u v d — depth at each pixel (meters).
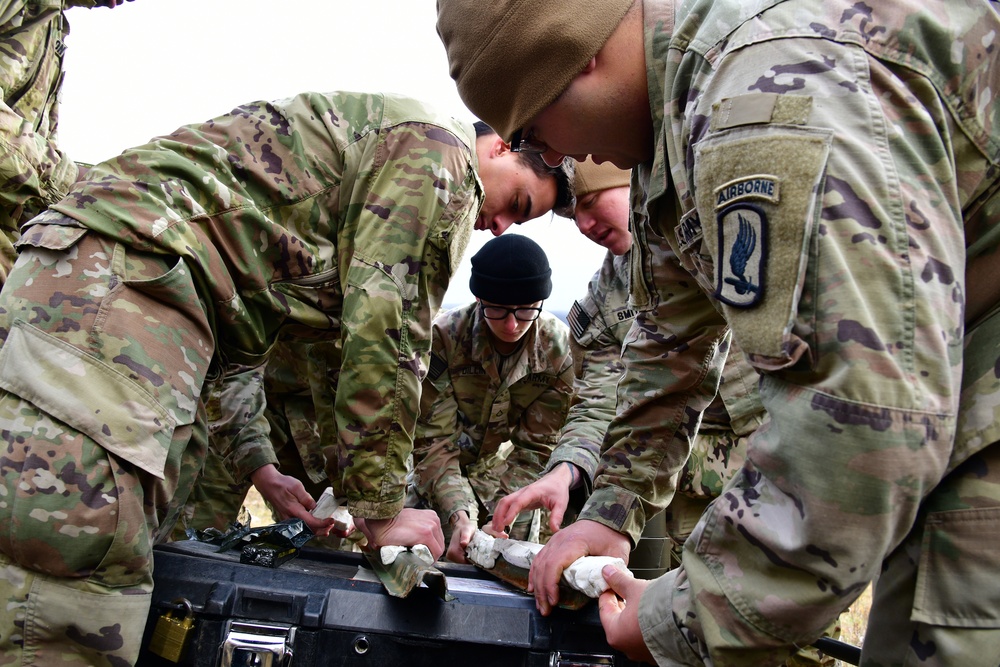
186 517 2.70
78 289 1.57
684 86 1.12
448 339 3.11
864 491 0.88
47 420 1.49
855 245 0.87
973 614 0.98
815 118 0.90
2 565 1.50
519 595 1.77
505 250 2.82
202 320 1.71
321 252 1.88
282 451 3.08
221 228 1.75
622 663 1.62
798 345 0.90
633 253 1.75
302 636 1.61
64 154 2.84
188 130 1.82
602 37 1.20
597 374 2.75
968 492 1.00
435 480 2.97
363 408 1.79
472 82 1.29
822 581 0.95
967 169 1.00
